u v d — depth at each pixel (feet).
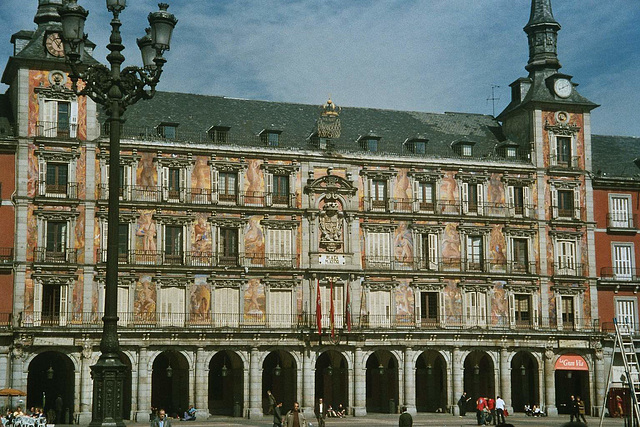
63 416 248.73
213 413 275.59
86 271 251.19
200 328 255.29
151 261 258.16
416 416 267.80
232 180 270.46
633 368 283.59
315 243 273.13
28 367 252.62
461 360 278.05
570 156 299.38
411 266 280.72
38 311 245.86
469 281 284.20
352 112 301.84
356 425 224.33
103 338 88.69
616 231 299.99
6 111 261.65
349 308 270.26
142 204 257.96
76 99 255.09
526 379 293.64
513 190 293.64
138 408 249.55
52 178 252.42
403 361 274.16
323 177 276.21
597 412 284.82
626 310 297.53
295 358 264.93
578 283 293.43
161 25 94.12
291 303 269.44
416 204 284.00
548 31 309.83
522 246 293.02
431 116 311.27
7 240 246.88
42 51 253.65
